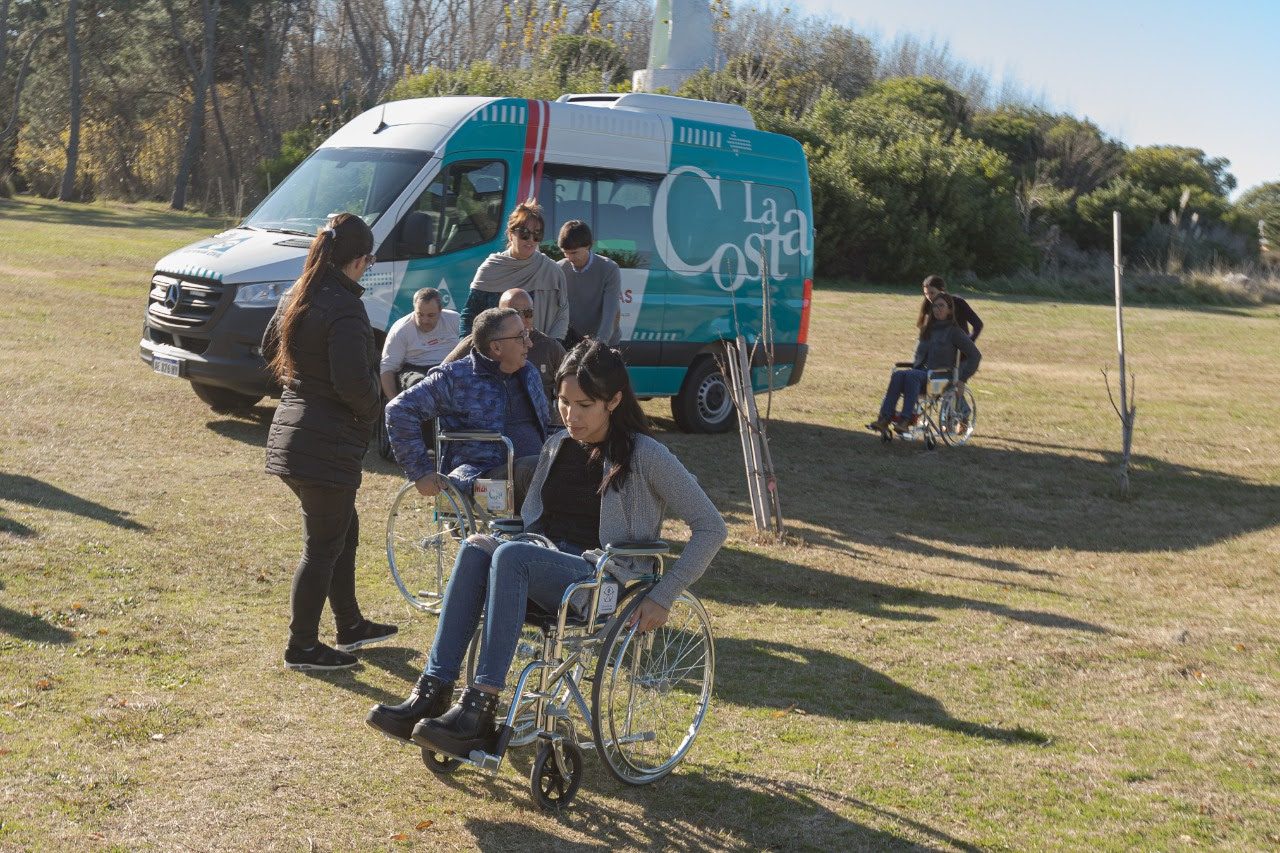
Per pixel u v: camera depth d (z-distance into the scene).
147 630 5.96
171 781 4.42
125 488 8.69
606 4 44.09
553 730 4.48
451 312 9.49
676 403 13.23
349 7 52.56
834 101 39.12
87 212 43.75
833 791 4.76
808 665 6.25
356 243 5.39
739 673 6.04
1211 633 7.20
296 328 5.32
